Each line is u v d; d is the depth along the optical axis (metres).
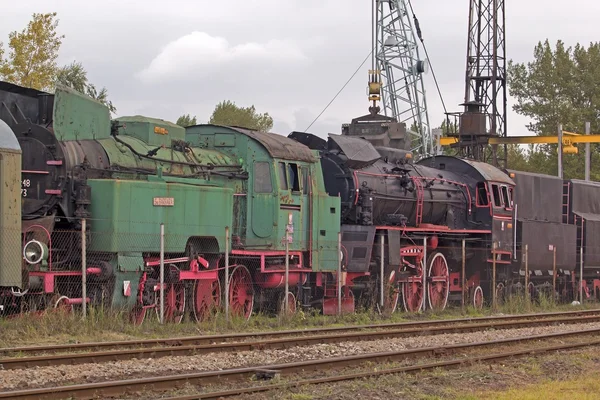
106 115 21.48
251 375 14.34
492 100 51.19
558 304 35.84
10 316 18.86
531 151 74.69
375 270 28.81
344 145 28.81
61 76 54.25
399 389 13.84
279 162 25.00
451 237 32.31
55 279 19.19
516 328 24.30
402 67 62.94
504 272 34.50
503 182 34.47
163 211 21.23
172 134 23.27
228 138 25.17
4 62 42.66
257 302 24.81
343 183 28.41
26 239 19.03
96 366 14.58
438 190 32.25
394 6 62.81
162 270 20.64
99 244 19.97
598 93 72.69
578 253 39.72
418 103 62.59
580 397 13.27
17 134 19.61
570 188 40.28
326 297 26.81
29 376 13.52
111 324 19.36
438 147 56.81
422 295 30.33
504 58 52.22
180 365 15.23
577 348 19.50
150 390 12.91
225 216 23.25
